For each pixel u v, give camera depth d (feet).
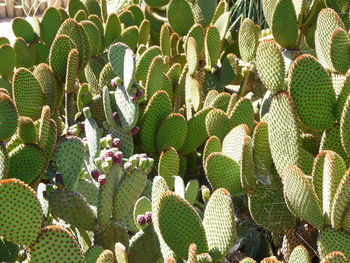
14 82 6.94
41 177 6.28
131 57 6.91
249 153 5.74
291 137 5.56
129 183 5.60
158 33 11.78
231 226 4.73
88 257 5.30
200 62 9.45
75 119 7.84
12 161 6.06
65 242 4.39
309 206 4.93
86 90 8.00
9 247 4.90
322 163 5.15
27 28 10.27
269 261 4.38
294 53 8.80
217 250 4.80
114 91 7.55
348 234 4.86
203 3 10.26
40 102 7.17
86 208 5.48
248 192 5.93
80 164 5.57
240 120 7.12
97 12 12.21
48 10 10.18
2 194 4.29
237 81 9.52
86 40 8.27
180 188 5.71
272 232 6.06
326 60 6.60
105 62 9.26
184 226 4.79
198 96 7.95
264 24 13.87
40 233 4.37
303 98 5.56
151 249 5.44
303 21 9.46
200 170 7.83
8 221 4.32
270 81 5.57
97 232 5.56
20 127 6.06
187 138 7.42
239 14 14.20
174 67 8.42
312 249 5.85
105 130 7.38
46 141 6.11
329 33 6.53
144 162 5.67
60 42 7.38
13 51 9.25
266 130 5.85
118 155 5.54
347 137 5.41
